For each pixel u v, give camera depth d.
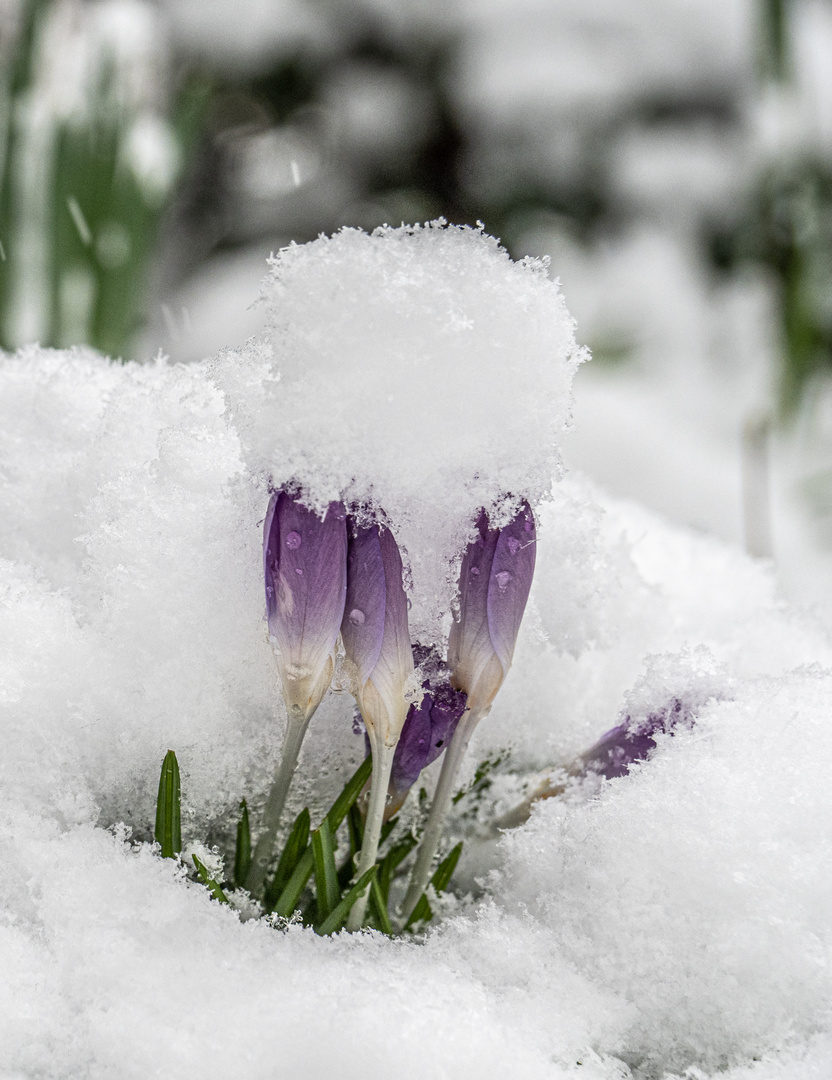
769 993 0.79
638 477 1.77
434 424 0.78
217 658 0.81
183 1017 0.77
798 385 1.92
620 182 3.20
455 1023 0.78
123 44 1.22
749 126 2.87
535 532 0.79
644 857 0.80
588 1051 0.78
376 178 3.47
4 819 0.80
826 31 2.51
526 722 0.85
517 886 0.81
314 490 0.78
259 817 0.82
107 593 0.82
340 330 0.77
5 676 0.80
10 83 1.15
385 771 0.79
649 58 3.20
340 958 0.79
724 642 0.88
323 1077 0.77
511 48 3.23
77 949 0.78
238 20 3.07
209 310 2.87
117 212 1.26
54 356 0.89
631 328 2.86
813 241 1.97
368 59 3.34
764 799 0.80
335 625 0.78
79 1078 0.77
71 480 0.84
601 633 0.83
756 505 1.38
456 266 0.78
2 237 1.19
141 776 0.81
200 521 0.81
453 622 0.80
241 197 3.49
